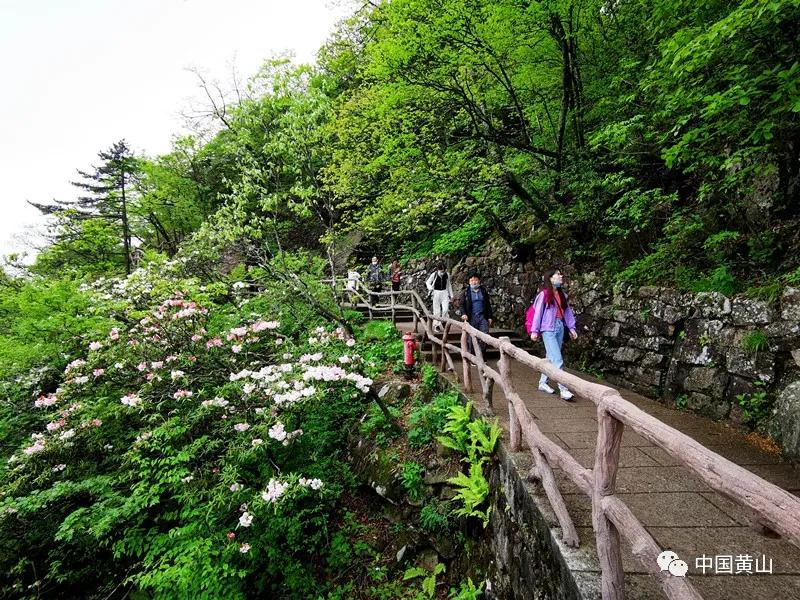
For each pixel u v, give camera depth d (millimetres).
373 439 5543
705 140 4156
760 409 3584
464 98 7250
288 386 4770
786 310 3500
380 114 7785
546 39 6664
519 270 9203
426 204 8227
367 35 10000
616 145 5965
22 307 7105
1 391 6875
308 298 7184
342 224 13289
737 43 3234
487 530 3594
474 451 4109
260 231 6961
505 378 3342
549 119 7703
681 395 4523
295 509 4668
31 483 4656
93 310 7035
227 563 3850
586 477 1806
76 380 5570
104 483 4559
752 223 4418
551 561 2182
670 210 5781
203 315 6637
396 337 8602
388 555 4473
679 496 2561
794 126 3635
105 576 4586
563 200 7645
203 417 4926
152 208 18188
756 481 998
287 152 6965
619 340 5723
